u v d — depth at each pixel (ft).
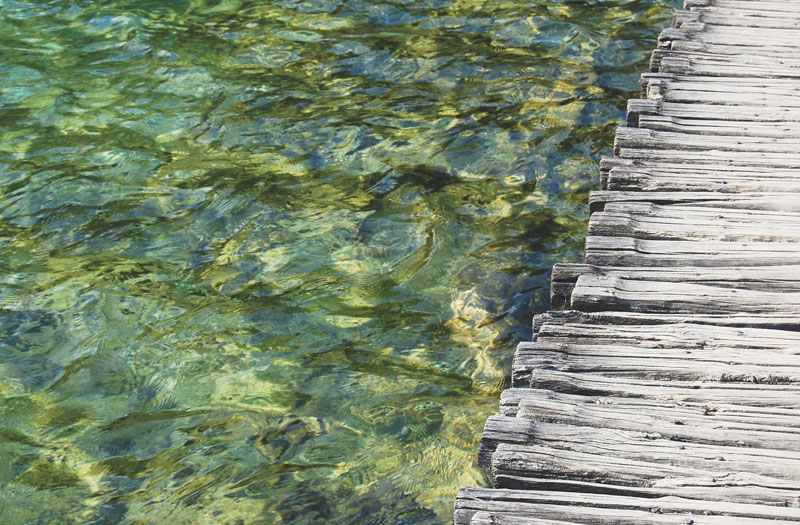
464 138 26.63
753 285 15.58
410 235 22.49
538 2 35.58
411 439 16.39
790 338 14.23
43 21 34.73
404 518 14.73
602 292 15.53
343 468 15.80
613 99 28.37
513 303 20.03
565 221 22.84
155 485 15.56
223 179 24.98
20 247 22.24
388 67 30.91
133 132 27.40
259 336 19.26
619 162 19.77
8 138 27.07
